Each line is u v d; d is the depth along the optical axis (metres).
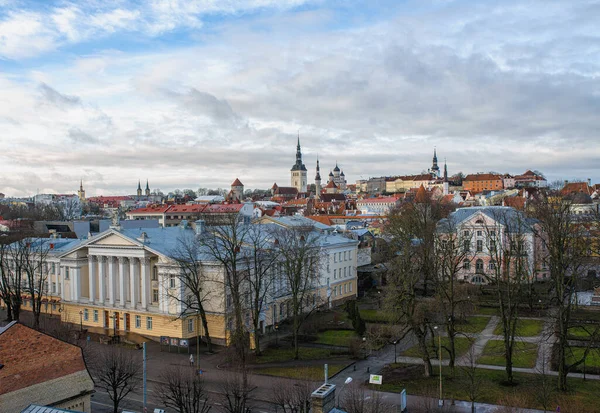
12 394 38.88
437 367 66.25
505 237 106.50
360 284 122.75
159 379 63.41
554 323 63.19
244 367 58.53
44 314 100.62
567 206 76.38
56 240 107.44
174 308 79.69
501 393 56.62
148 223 150.12
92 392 44.84
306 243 92.00
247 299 79.19
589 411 51.31
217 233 86.12
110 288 87.56
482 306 100.12
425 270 86.25
